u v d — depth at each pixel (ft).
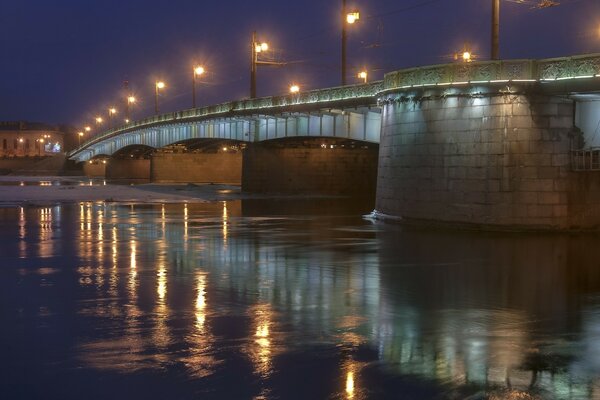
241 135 233.96
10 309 49.47
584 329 44.42
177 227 113.60
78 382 33.58
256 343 40.47
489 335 42.80
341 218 132.77
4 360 37.01
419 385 33.37
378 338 41.81
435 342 41.04
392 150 123.54
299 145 229.45
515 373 35.29
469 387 33.14
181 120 275.18
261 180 228.84
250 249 84.12
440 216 112.47
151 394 32.01
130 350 38.88
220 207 168.45
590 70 98.22
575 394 32.27
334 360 37.27
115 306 50.47
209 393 32.17
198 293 55.57
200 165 336.90
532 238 96.17
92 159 528.22
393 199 123.13
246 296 54.39
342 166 233.35
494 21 108.88
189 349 39.09
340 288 58.18
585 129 105.81
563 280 62.54
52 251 81.92
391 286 59.21
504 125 105.40
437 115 113.39
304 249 84.23
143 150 414.62
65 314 47.83
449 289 57.98
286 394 32.09
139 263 72.18
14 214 141.59
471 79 108.58
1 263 72.08
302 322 45.75
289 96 185.47
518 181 104.73
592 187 105.91
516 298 54.24
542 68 103.71
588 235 100.22
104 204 177.06
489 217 106.11
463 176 109.29
